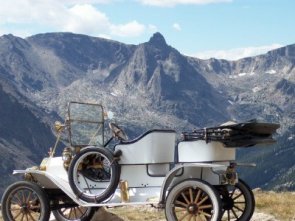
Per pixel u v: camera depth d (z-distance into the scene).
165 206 13.30
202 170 13.32
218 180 13.26
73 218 16.77
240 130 13.04
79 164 14.34
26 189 14.89
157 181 13.80
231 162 13.51
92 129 14.69
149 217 19.80
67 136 14.69
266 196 23.78
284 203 21.56
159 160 13.82
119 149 13.99
